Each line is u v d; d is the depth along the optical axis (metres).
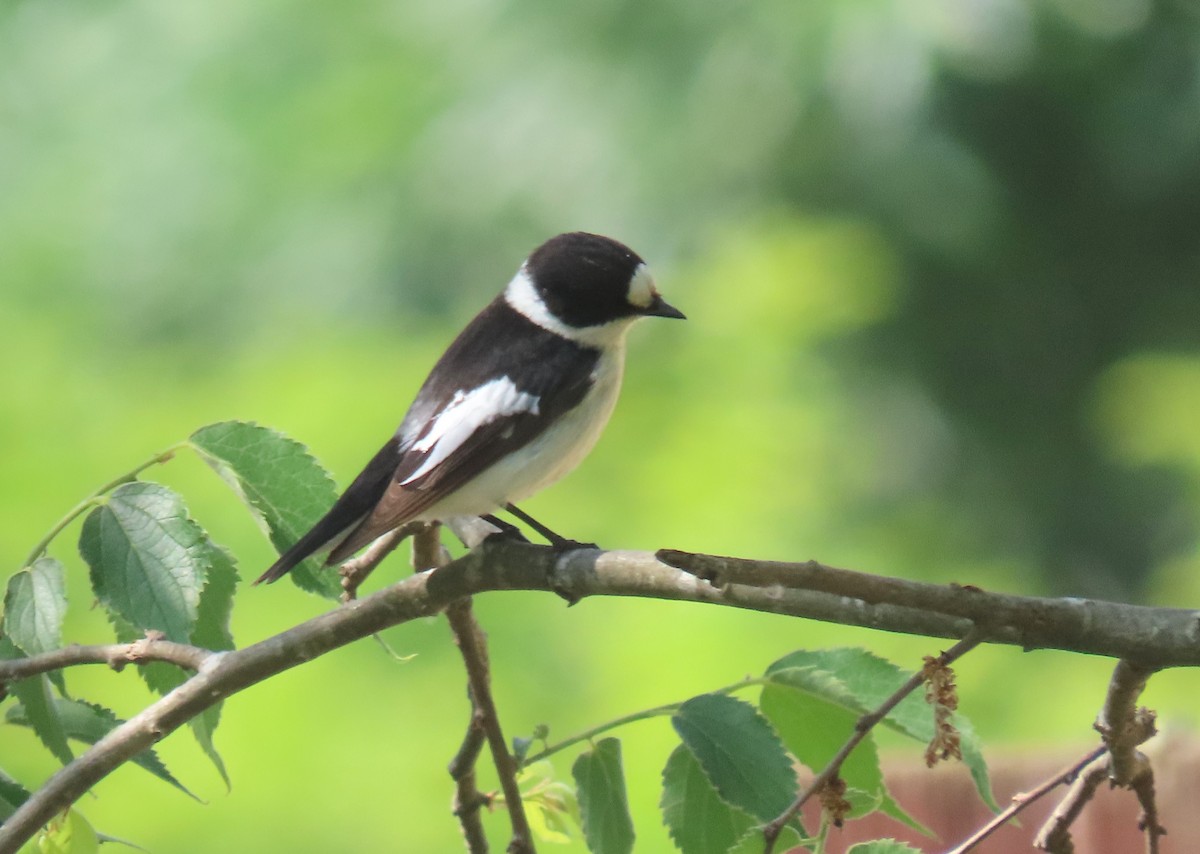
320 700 9.48
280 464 4.67
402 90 17.98
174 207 18.14
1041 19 17.27
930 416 18.55
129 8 19.36
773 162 16.69
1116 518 18.94
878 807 4.43
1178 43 17.94
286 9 18.70
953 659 3.69
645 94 16.75
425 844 9.07
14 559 10.20
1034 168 18.34
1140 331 19.41
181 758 9.05
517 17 17.55
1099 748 4.21
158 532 4.33
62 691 4.64
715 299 13.85
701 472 11.91
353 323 16.80
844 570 3.66
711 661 9.76
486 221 17.11
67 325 16.52
